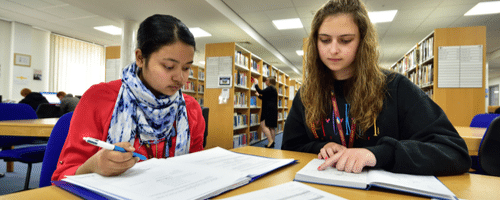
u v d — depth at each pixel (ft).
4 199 1.36
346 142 2.93
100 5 14.61
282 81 27.68
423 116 2.47
